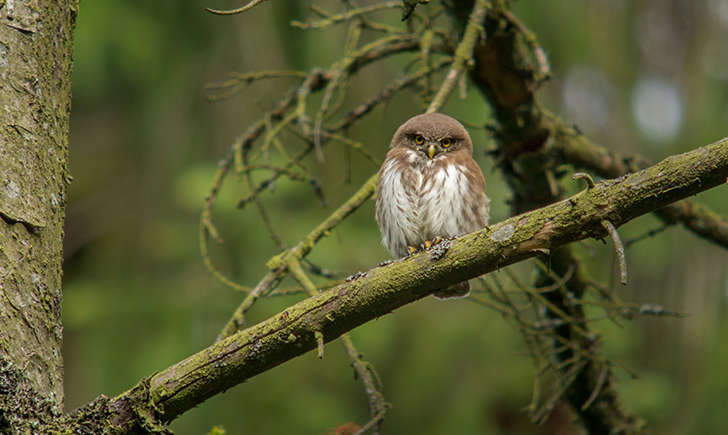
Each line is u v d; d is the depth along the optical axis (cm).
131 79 1229
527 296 856
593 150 854
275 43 1148
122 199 1405
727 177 426
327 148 1237
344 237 1197
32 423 449
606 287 848
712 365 1077
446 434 1142
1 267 463
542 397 1141
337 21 789
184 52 1170
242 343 484
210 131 1238
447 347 1195
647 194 436
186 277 1233
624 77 1251
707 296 1192
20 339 460
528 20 1111
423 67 768
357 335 1190
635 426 895
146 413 470
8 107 482
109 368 1175
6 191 473
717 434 1027
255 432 1165
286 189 1186
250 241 1192
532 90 769
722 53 1209
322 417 1174
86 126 1484
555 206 457
